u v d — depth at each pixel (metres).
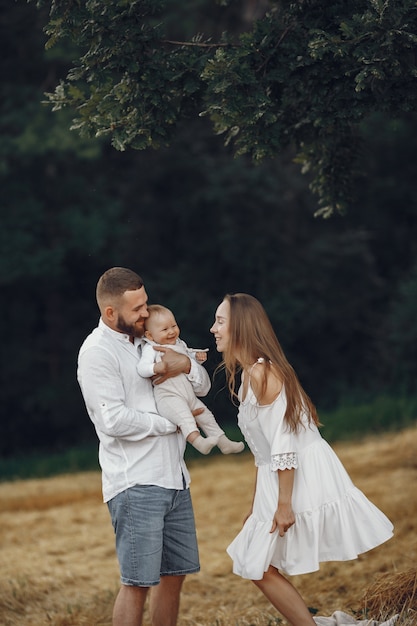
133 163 21.72
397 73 5.31
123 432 4.87
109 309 5.01
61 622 7.16
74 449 19.81
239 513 10.62
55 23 5.56
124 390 4.99
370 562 7.61
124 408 4.89
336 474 4.97
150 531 4.94
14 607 7.61
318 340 22.92
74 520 11.16
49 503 12.40
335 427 16.05
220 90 5.33
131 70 5.59
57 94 6.04
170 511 5.12
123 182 21.73
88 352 4.95
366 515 4.94
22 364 20.75
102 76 5.69
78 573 8.75
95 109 5.90
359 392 21.53
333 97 5.69
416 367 20.77
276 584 4.95
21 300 21.02
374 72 5.16
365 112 5.78
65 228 19.42
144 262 22.19
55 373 21.16
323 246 22.42
